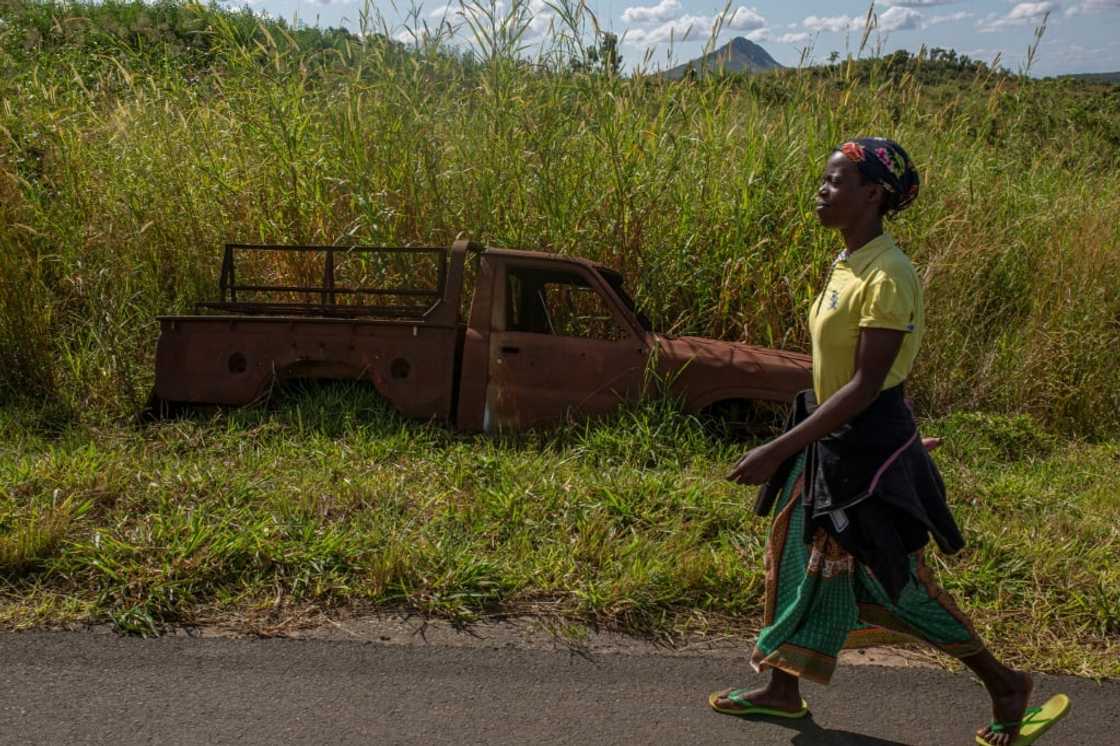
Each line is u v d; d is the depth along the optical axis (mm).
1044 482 6055
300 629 3887
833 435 2928
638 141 7898
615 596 4145
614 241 7703
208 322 6488
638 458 5984
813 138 7934
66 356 7008
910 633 3133
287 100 8180
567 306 7164
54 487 4934
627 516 4984
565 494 5156
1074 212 9297
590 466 5844
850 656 3918
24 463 5199
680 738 3254
